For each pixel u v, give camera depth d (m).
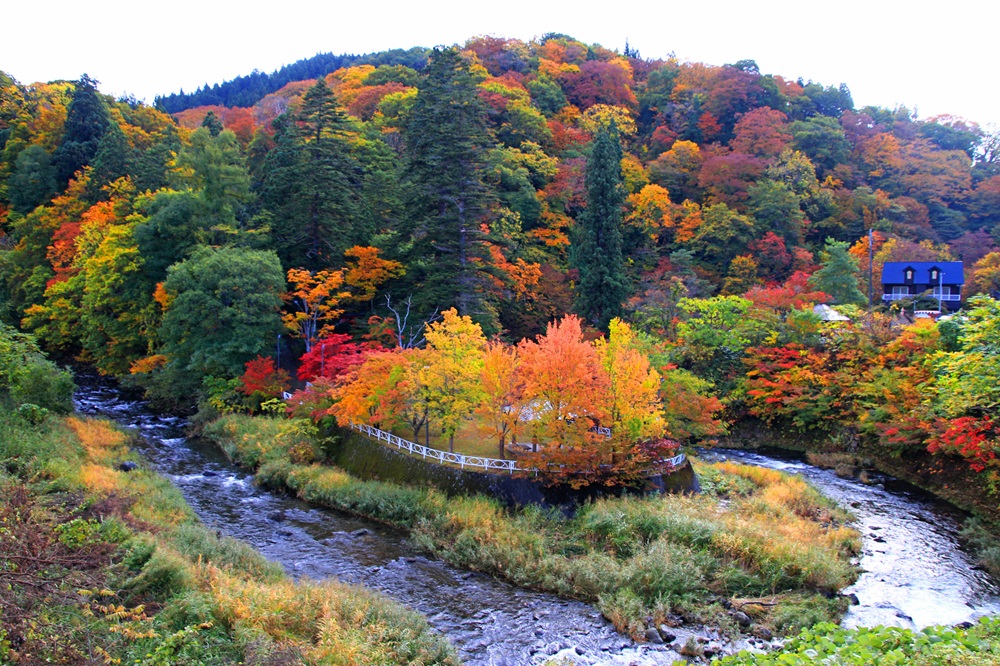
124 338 42.91
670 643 15.61
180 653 11.67
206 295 35.16
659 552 18.83
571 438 22.78
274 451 28.47
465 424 29.58
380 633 14.03
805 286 48.44
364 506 23.45
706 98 76.06
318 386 29.59
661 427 24.19
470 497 22.77
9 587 10.04
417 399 25.91
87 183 52.69
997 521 23.83
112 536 15.25
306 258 42.59
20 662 9.22
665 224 58.16
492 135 56.38
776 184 58.84
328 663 12.35
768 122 69.75
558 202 57.22
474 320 38.03
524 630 16.03
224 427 32.34
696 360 40.56
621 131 72.88
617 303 45.62
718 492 26.11
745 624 16.55
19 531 11.16
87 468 22.48
